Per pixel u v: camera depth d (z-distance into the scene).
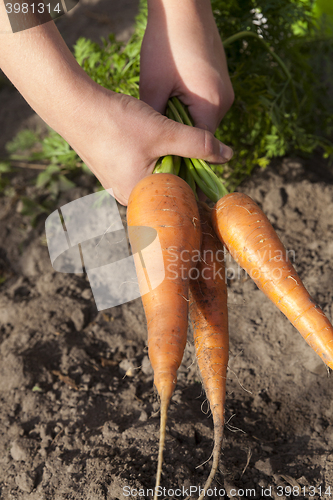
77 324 0.69
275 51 0.79
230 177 0.79
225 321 0.57
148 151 0.58
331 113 0.89
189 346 0.66
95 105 0.56
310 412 0.60
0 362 0.66
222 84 0.64
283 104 0.76
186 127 0.57
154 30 0.64
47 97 0.56
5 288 0.76
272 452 0.58
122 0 1.33
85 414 0.62
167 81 0.64
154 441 0.58
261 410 0.61
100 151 0.58
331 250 0.70
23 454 0.59
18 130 1.01
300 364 0.63
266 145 0.78
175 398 0.62
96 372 0.65
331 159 0.85
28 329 0.69
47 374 0.65
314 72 0.88
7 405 0.63
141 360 0.66
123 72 0.73
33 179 0.89
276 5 0.76
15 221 0.83
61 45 0.56
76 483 0.56
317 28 0.85
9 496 0.58
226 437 0.59
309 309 0.55
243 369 0.64
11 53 0.55
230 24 0.77
